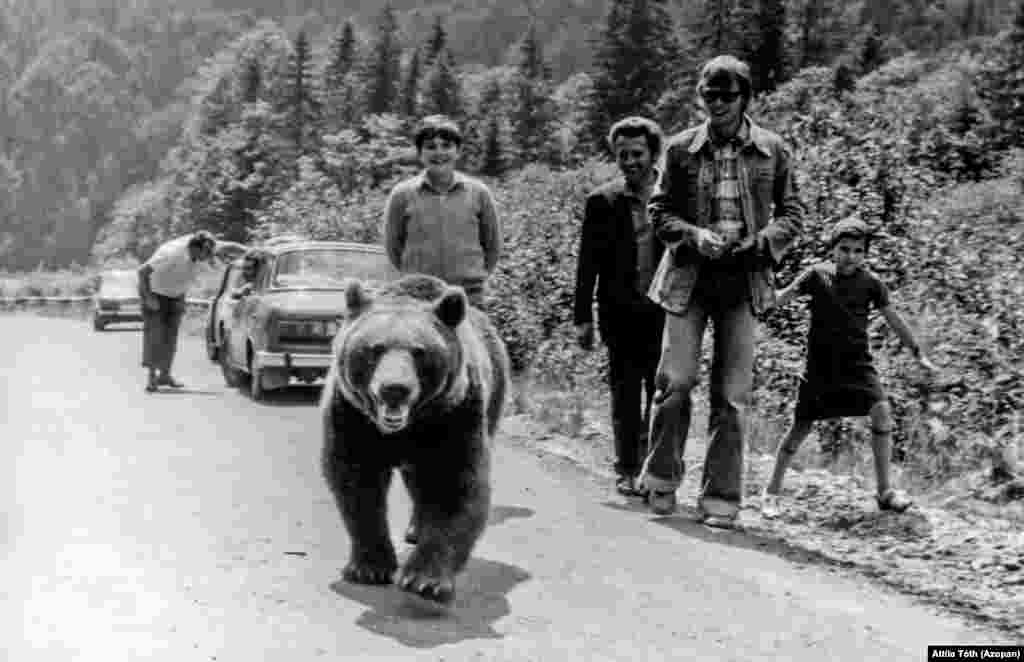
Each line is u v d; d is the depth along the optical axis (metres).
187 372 15.09
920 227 10.70
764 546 6.17
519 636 4.43
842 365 6.94
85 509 6.34
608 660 4.22
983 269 10.00
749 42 82.44
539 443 9.47
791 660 4.32
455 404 4.54
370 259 12.95
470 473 4.63
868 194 10.73
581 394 11.62
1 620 4.39
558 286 13.68
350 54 105.06
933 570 5.68
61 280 49.28
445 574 4.61
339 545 5.76
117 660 4.03
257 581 5.04
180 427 9.70
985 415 7.99
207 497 6.81
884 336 9.17
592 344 7.84
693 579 5.41
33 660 3.99
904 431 8.33
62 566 5.16
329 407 4.79
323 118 94.44
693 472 8.17
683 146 6.64
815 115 12.64
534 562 5.61
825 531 6.55
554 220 14.91
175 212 100.44
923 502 7.12
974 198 17.12
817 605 5.06
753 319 6.71
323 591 4.91
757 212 6.63
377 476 4.82
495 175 92.88
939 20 158.75
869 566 5.76
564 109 130.88
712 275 6.64
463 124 102.69
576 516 6.76
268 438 9.24
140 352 19.05
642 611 4.86
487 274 7.09
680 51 91.88
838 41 107.69
